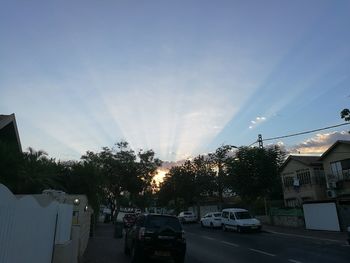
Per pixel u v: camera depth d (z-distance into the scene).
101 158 54.50
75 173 29.86
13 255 5.52
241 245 20.56
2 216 4.91
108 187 54.66
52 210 9.11
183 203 69.75
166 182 70.50
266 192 37.59
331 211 30.33
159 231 14.24
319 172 43.28
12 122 19.08
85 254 16.69
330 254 16.23
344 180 35.78
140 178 55.91
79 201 16.11
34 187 19.22
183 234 14.55
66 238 11.32
